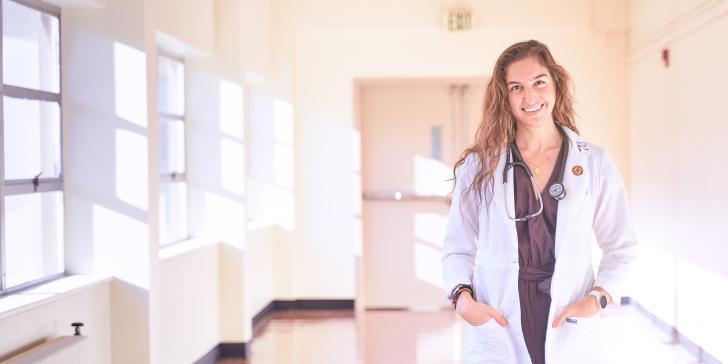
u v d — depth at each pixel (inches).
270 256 352.8
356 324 329.1
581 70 350.6
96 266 191.9
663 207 296.2
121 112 191.9
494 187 93.8
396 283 390.6
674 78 278.4
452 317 346.9
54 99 187.6
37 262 178.1
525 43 95.9
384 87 388.5
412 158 388.5
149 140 193.0
